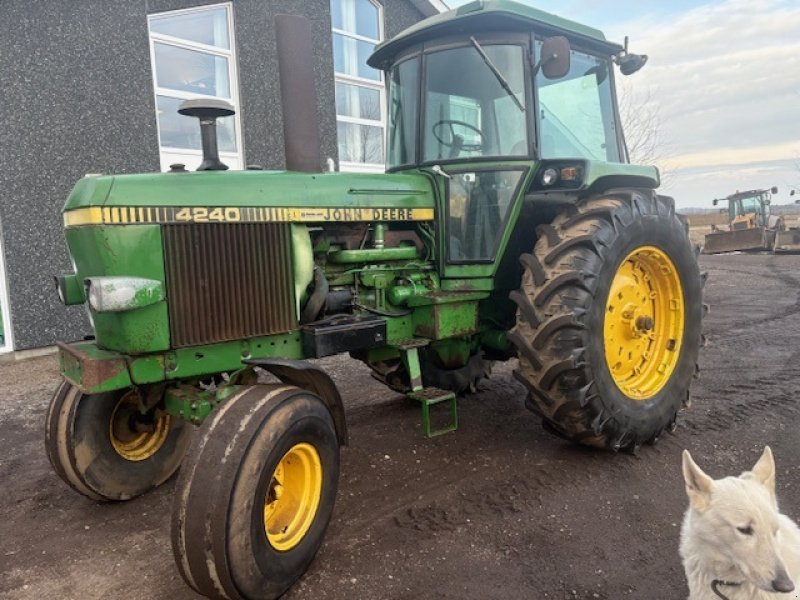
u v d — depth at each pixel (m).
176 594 2.58
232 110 3.27
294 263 3.24
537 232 3.72
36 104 6.89
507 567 2.68
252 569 2.35
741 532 1.88
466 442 4.10
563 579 2.58
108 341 2.85
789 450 3.76
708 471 3.53
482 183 3.83
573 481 3.46
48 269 7.08
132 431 3.50
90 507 3.43
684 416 4.39
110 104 7.47
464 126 3.89
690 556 2.09
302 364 2.74
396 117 4.22
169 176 2.93
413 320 3.84
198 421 2.97
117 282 2.63
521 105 3.77
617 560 2.70
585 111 4.34
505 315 4.27
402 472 3.67
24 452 4.24
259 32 8.98
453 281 3.92
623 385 3.89
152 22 8.07
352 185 3.52
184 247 2.87
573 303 3.41
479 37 3.80
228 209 3.00
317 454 2.72
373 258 3.67
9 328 6.88
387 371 4.37
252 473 2.36
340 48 10.57
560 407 3.52
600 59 4.49
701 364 5.79
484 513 3.14
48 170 7.02
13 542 3.05
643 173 4.17
